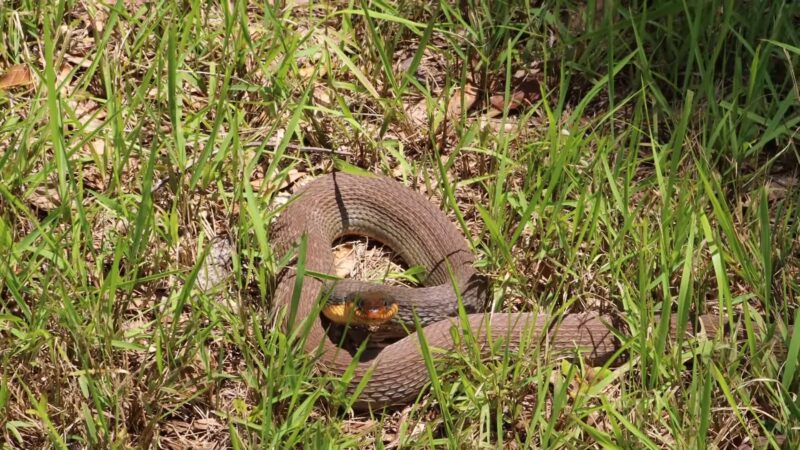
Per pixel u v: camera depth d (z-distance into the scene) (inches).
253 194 327.6
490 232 327.3
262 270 305.4
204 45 370.6
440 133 369.4
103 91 361.4
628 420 287.3
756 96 366.0
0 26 358.9
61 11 358.0
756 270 317.1
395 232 350.6
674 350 296.7
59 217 309.6
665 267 300.2
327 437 267.7
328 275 311.1
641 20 383.6
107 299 296.0
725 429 287.4
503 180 336.8
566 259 327.3
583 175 343.6
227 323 305.3
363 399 295.0
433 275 340.8
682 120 316.2
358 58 386.0
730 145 354.0
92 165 338.3
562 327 311.1
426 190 361.1
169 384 283.9
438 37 401.4
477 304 323.9
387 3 392.2
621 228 328.2
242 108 358.9
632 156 343.9
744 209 345.1
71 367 283.9
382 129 358.9
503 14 394.3
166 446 283.0
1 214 310.7
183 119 358.0
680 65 387.2
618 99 384.8
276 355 294.0
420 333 275.3
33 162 319.6
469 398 285.1
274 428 279.0
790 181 357.1
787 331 298.4
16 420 276.8
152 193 323.9
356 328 321.7
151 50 367.9
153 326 300.2
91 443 270.2
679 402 293.1
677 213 318.0
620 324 313.7
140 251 302.7
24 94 351.6
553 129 332.5
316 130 360.8
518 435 290.0
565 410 290.5
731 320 295.0
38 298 294.5
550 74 388.5
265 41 371.6
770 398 291.7
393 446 289.6
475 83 390.0
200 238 322.0
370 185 352.8
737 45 374.6
